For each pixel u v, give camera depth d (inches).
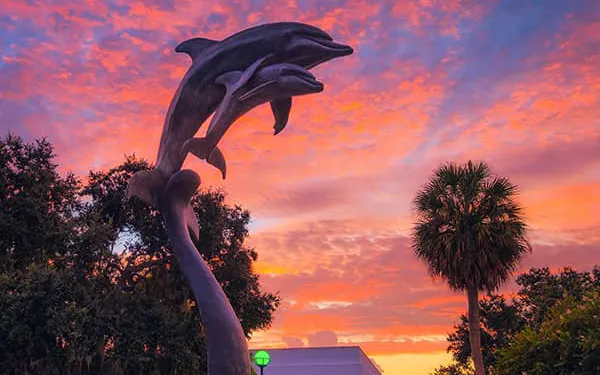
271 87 394.0
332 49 406.0
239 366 358.0
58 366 932.6
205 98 419.8
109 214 1211.9
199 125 426.6
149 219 1154.7
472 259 933.8
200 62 421.7
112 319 983.0
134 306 1039.6
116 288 1070.4
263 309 1222.3
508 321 1358.3
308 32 408.2
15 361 901.2
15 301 880.3
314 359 1652.3
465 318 1398.9
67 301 944.9
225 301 376.5
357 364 1633.9
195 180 413.7
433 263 961.5
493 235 928.9
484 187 959.6
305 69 395.5
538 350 575.2
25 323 890.7
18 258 1040.2
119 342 976.9
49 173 1067.3
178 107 421.7
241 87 396.5
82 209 1182.9
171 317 1042.7
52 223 1045.2
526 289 1379.2
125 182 1217.4
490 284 948.0
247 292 1204.5
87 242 1042.1
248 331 1245.7
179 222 409.4
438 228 967.0
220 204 1237.1
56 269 1055.0
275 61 405.4
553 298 1277.1
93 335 954.1
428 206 970.1
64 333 914.7
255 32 411.2
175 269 1137.4
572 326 557.3
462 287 969.5
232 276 1210.0
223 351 358.3
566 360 539.8
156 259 1183.6
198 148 404.8
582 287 1262.3
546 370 556.7
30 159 1067.9
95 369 1002.7
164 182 417.4
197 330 1067.9
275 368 1647.4
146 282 1149.1
